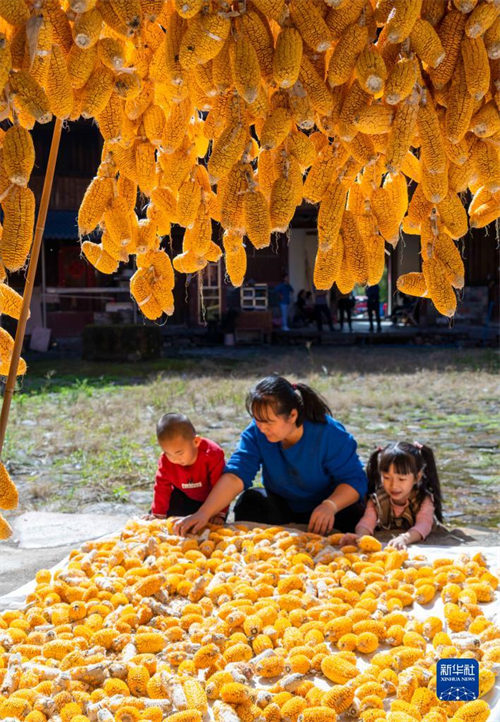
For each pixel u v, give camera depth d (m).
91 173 22.23
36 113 1.87
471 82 2.02
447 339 22.92
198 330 23.36
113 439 9.23
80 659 2.60
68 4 1.91
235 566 3.37
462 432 9.68
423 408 11.54
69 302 23.86
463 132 2.05
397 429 9.91
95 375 15.84
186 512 4.43
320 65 2.08
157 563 3.42
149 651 2.72
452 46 2.04
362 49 2.00
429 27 1.99
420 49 1.99
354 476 4.21
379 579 3.24
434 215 2.23
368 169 2.27
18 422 10.29
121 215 2.36
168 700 2.37
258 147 2.39
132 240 2.45
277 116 2.03
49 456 8.39
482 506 6.35
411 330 23.97
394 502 4.38
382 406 11.59
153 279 2.58
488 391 12.98
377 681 2.46
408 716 2.20
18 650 2.71
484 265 25.83
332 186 2.19
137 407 11.49
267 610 2.87
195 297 23.97
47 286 23.58
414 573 3.30
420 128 2.06
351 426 10.12
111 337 18.48
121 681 2.47
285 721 2.29
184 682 2.41
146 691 2.48
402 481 4.22
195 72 2.08
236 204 2.13
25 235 1.93
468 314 26.03
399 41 1.96
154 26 2.20
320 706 2.28
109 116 2.13
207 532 3.90
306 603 3.00
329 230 2.17
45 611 3.02
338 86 2.09
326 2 1.96
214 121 2.18
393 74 1.99
